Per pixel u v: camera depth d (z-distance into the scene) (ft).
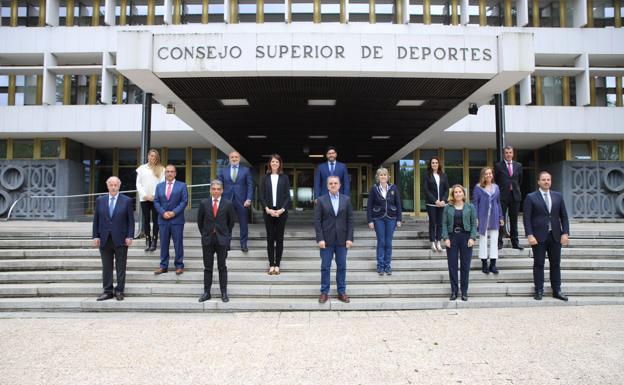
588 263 26.16
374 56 26.84
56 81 70.69
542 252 22.08
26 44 69.05
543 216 22.08
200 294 22.31
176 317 19.92
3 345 15.72
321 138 49.29
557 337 16.35
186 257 26.48
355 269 25.14
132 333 17.20
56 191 69.62
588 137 69.97
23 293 22.35
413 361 13.96
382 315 20.04
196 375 12.87
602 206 70.69
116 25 70.38
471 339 16.20
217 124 42.04
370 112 37.11
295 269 25.20
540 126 67.21
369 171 74.18
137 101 70.03
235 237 29.48
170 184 24.18
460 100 33.37
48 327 18.19
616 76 72.08
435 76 27.68
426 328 17.75
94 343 15.93
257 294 22.27
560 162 72.28
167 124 65.62
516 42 26.53
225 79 28.30
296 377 12.72
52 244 28.07
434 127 43.21
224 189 26.71
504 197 26.94
